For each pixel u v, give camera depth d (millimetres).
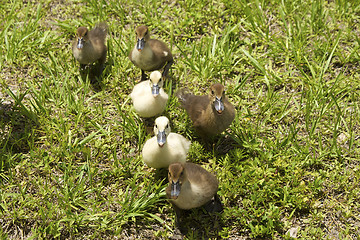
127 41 2789
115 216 2338
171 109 2570
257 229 2301
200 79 2666
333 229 2332
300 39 2750
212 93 2398
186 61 2727
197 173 2301
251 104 2598
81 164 2447
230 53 2703
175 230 2320
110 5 2900
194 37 2801
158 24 2828
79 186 2375
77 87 2639
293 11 2850
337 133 2518
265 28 2803
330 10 2857
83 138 2516
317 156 2473
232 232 2324
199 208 2355
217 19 2840
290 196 2355
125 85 2643
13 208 2348
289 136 2477
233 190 2359
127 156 2475
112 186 2406
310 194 2383
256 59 2717
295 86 2639
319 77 2629
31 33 2760
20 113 2543
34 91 2582
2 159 2426
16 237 2316
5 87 2639
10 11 2871
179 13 2871
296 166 2424
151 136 2508
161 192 2365
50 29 2822
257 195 2355
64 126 2506
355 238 2318
